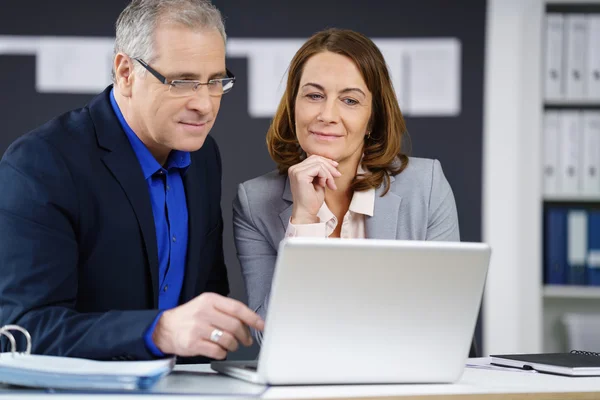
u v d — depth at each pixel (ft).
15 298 6.95
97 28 17.24
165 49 7.44
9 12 17.13
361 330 5.79
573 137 16.80
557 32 16.81
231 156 17.30
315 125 9.02
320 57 9.04
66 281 7.28
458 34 17.46
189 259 8.47
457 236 9.50
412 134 17.56
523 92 16.87
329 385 5.88
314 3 17.35
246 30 17.33
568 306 17.44
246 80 17.34
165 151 8.27
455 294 5.94
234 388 5.61
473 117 17.51
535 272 16.79
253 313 6.09
